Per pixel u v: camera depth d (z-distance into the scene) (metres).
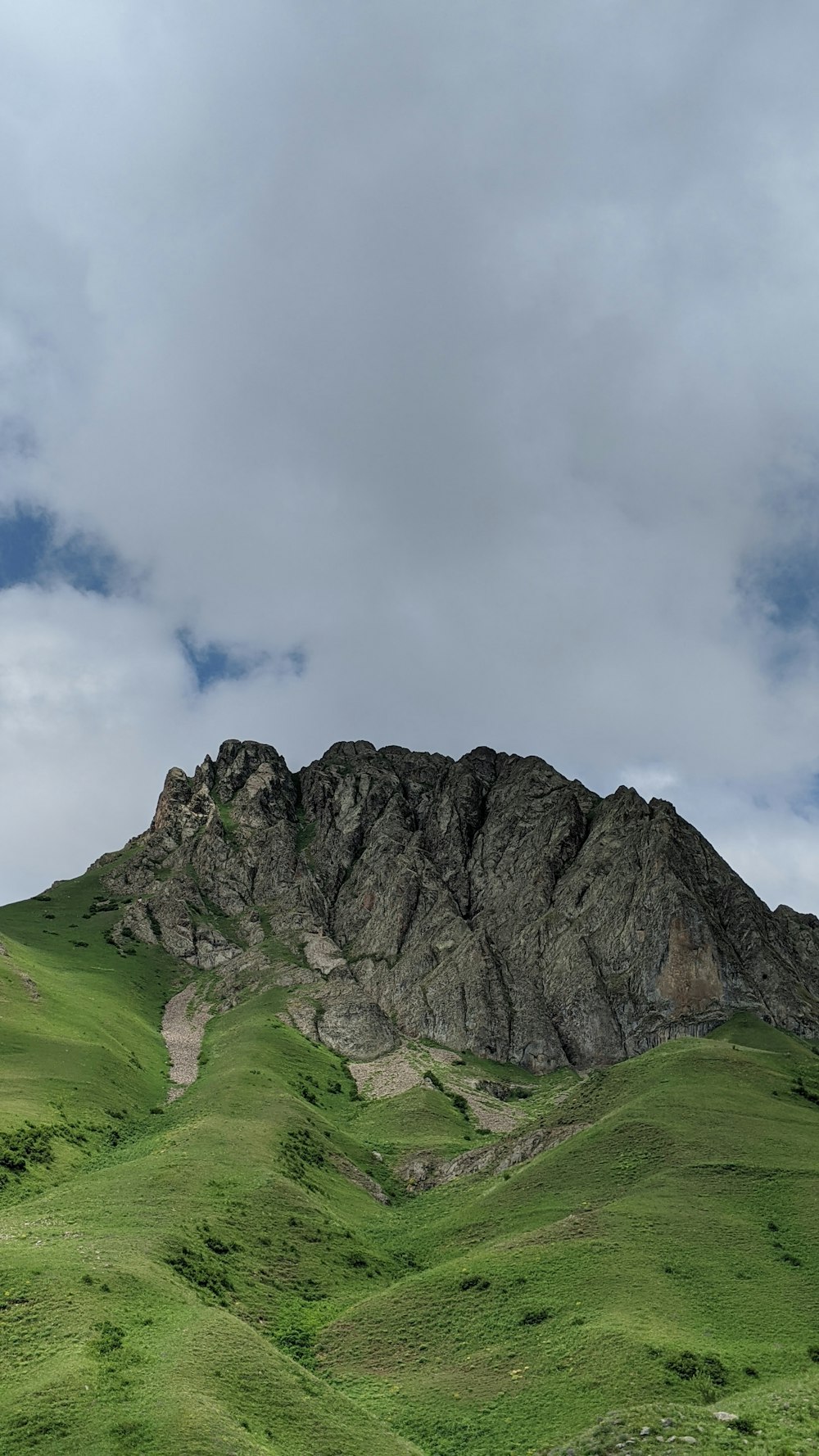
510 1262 75.94
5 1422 44.25
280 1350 67.31
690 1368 57.31
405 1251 91.56
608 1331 62.22
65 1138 106.88
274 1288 76.56
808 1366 58.69
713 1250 75.50
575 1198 91.00
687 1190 87.06
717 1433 48.47
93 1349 51.53
